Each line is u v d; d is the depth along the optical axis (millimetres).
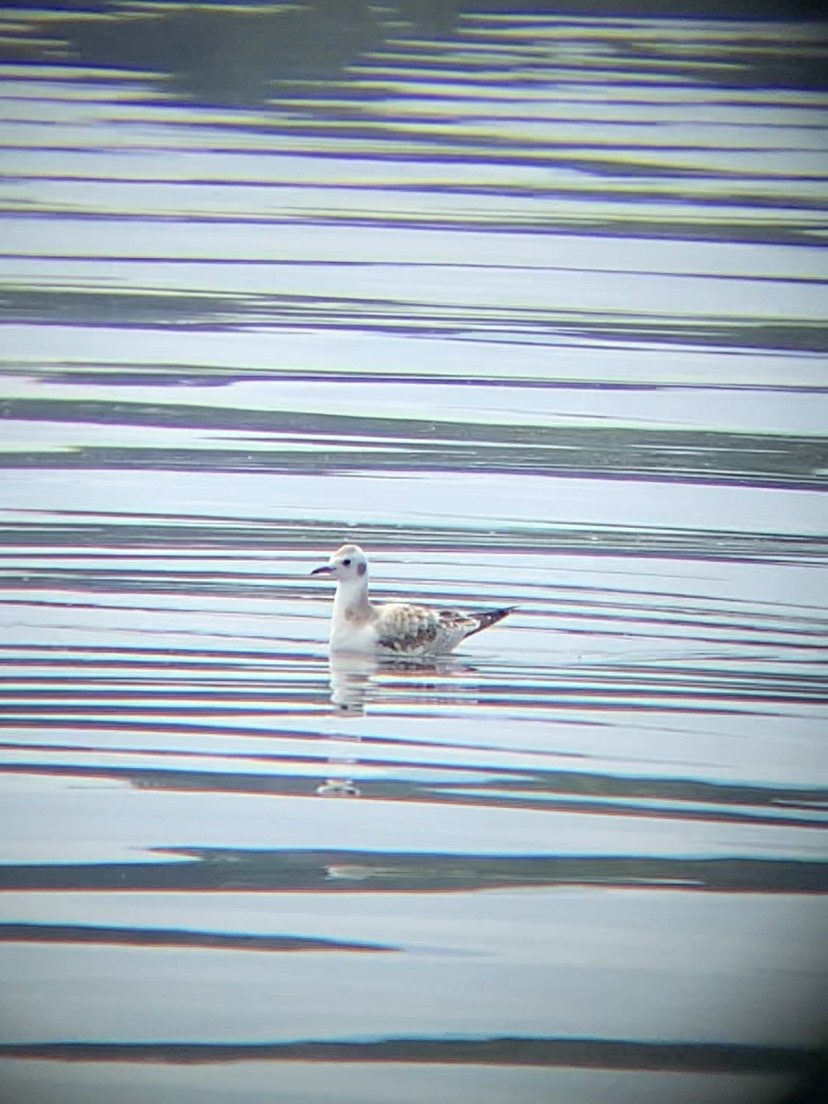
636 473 21672
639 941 11602
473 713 15016
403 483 21141
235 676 15586
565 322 28172
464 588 17797
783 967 11320
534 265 31188
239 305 28578
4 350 25969
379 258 31375
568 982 11156
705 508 20516
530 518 20000
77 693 15070
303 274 30391
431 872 12367
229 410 23672
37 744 14078
